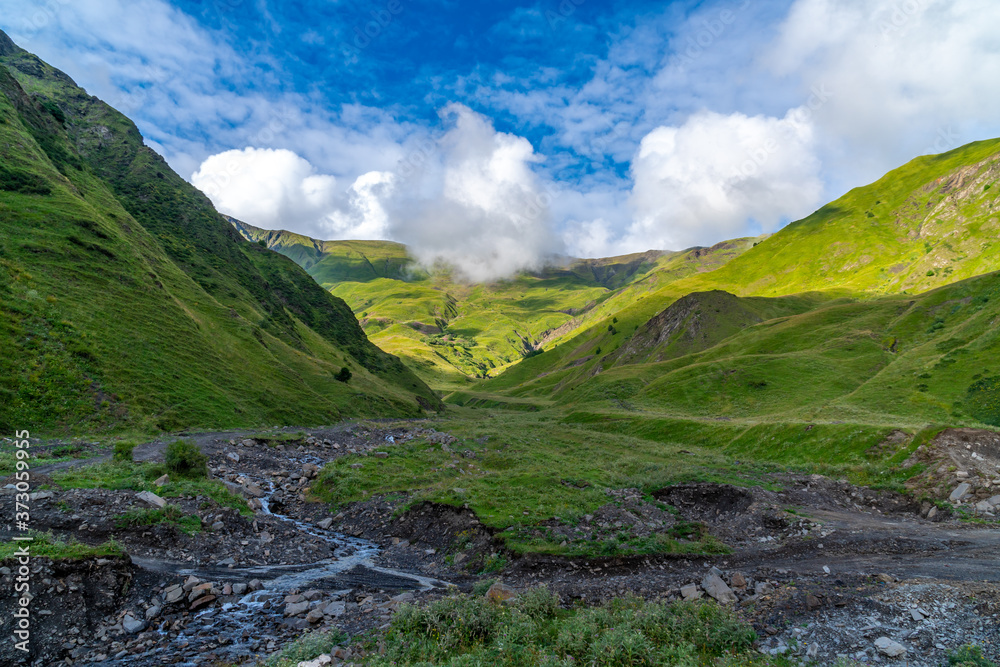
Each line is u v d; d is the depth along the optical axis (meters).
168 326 71.56
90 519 20.36
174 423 55.09
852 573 18.69
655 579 19.98
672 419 86.19
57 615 14.30
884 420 58.72
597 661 12.91
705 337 168.25
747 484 33.88
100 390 51.78
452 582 21.52
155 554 20.14
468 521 26.81
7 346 48.03
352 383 123.69
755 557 22.86
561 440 74.44
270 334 114.56
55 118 113.31
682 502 32.06
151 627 15.53
